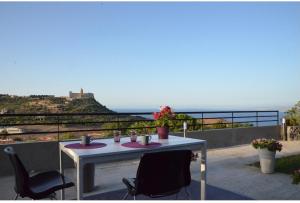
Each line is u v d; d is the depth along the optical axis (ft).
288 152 22.29
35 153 15.55
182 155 7.60
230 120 26.53
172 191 7.70
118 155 8.23
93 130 18.57
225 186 12.83
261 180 13.84
